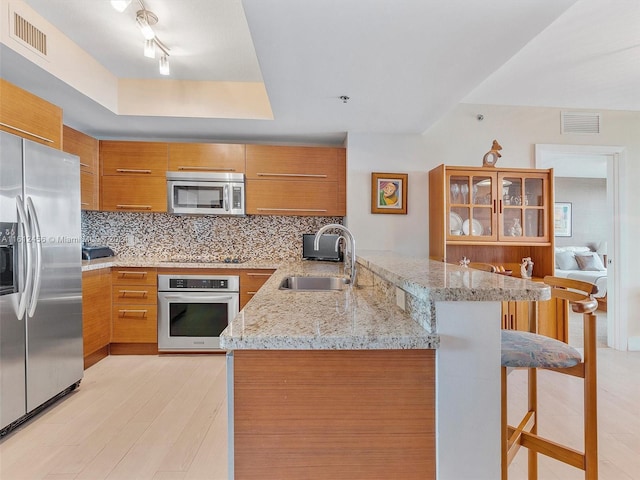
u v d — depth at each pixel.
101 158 3.24
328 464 0.92
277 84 2.15
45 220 2.03
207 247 3.58
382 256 2.10
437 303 0.92
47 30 2.06
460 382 0.92
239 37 2.19
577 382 2.52
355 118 2.82
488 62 1.87
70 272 2.26
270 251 3.61
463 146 3.23
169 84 2.91
